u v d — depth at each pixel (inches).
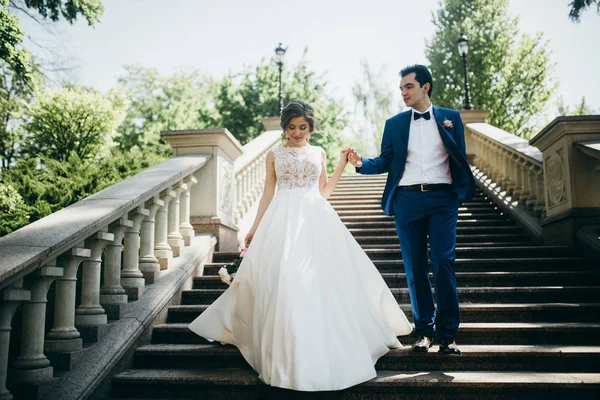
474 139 371.9
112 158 353.7
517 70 703.7
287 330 98.4
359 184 388.5
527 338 133.2
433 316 125.3
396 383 109.7
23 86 551.8
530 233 231.3
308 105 129.1
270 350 100.9
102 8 404.8
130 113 1243.8
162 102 1278.3
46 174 306.7
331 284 110.8
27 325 102.3
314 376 94.9
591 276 170.2
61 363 110.2
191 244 190.9
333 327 105.3
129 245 148.8
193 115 1062.4
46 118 655.1
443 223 122.5
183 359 128.4
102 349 118.6
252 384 113.0
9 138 646.5
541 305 145.9
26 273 97.3
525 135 696.4
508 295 158.9
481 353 120.5
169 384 115.3
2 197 249.0
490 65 714.8
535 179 245.0
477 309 146.6
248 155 279.9
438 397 109.4
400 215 127.4
